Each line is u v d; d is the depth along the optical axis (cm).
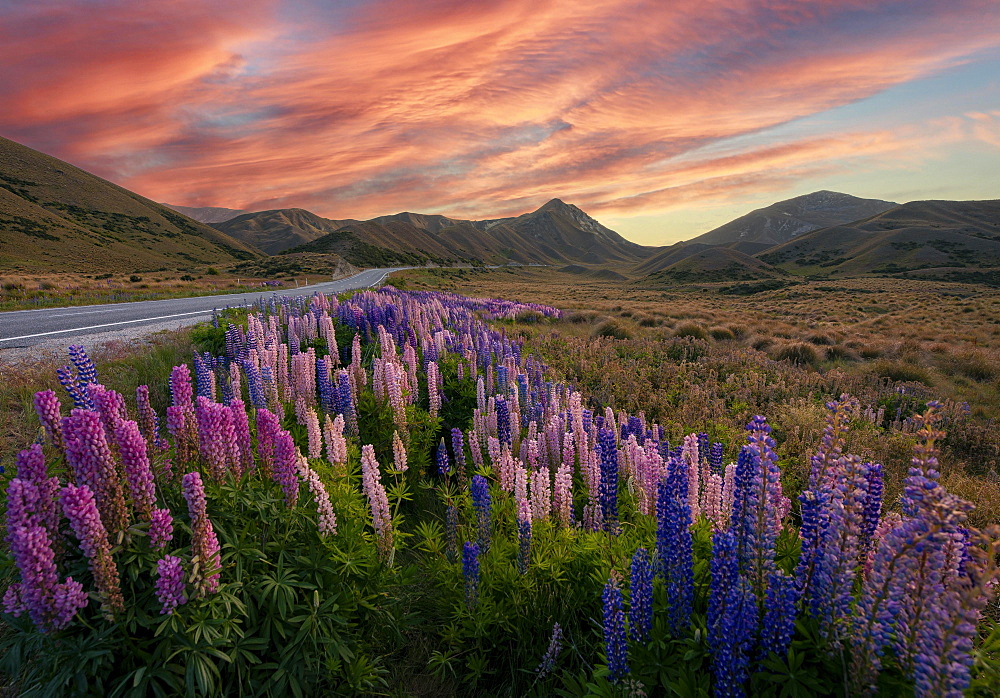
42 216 16062
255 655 320
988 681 246
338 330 1205
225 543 323
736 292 10344
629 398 1166
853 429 977
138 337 1195
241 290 4391
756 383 1366
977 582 213
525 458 588
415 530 516
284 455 350
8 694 286
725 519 396
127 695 270
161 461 351
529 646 380
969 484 719
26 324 1550
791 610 262
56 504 283
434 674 372
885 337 2508
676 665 291
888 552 240
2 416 633
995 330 2755
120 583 294
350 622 375
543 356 1559
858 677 245
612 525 450
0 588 313
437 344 1058
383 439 672
